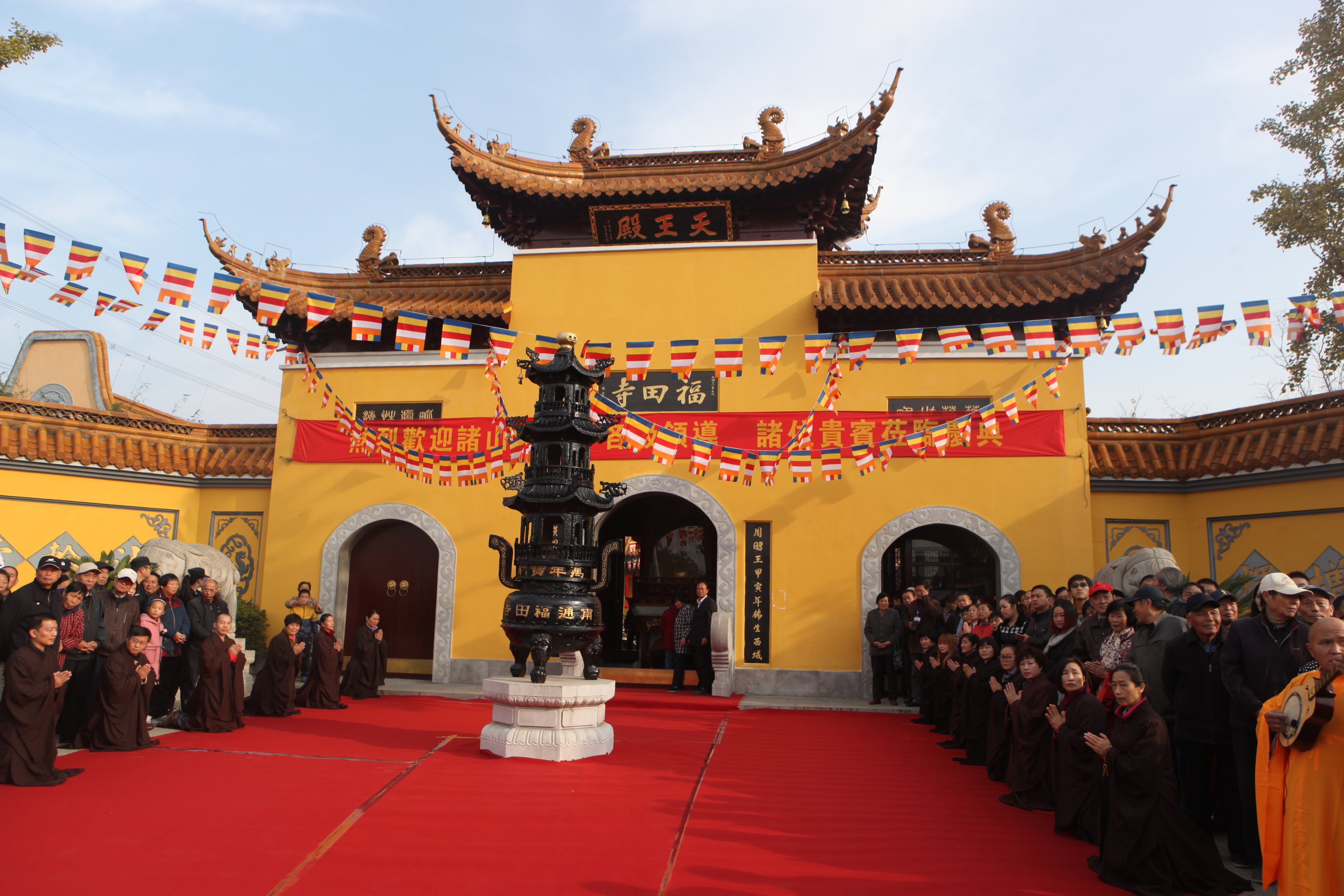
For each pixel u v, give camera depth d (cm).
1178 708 649
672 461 1205
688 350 1151
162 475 1569
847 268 1519
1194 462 1355
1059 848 613
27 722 705
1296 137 1575
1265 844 464
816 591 1347
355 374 1520
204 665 941
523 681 858
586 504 869
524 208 1512
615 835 619
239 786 719
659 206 1461
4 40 1396
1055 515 1322
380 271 1627
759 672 1332
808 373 1401
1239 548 1299
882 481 1365
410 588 1498
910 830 649
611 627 1644
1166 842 531
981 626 991
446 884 530
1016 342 1375
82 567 1074
